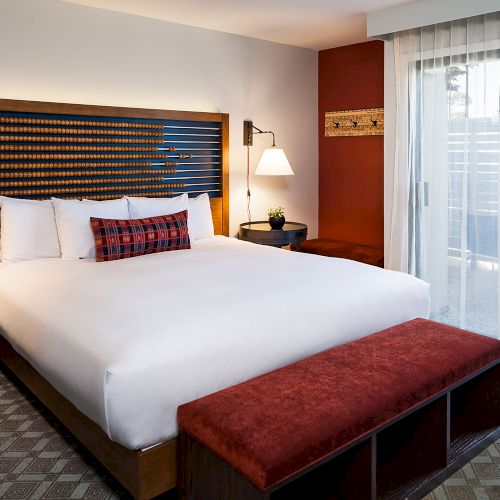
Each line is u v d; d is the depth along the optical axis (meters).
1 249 3.53
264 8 4.07
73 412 2.44
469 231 3.99
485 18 3.71
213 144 4.85
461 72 3.91
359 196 5.36
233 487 1.78
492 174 3.83
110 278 2.99
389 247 4.53
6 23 3.64
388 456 2.42
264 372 2.35
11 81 3.70
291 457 1.71
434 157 4.14
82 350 2.19
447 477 2.29
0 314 3.04
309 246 5.31
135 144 4.34
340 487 2.09
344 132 5.39
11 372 3.44
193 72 4.62
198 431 1.92
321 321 2.58
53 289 2.86
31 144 3.81
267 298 2.61
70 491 2.21
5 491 2.21
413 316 3.09
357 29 4.68
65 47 3.91
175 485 2.10
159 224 3.82
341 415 1.91
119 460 2.11
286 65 5.27
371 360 2.36
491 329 3.94
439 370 2.27
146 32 4.30
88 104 4.04
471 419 2.63
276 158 4.80
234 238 4.81
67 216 3.61
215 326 2.27
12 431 2.69
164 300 2.56
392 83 4.36
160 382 2.02
